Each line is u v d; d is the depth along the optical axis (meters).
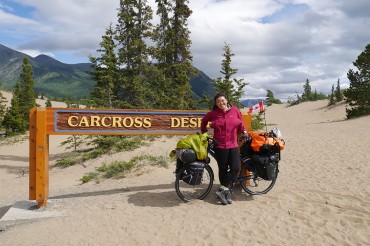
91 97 25.23
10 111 41.91
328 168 8.96
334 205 5.88
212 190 7.01
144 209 6.02
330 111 59.69
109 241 4.91
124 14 29.83
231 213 5.65
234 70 25.42
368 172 8.21
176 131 7.24
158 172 11.53
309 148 12.59
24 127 41.94
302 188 7.02
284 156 11.35
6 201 10.16
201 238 4.82
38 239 5.15
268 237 4.77
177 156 6.20
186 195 6.70
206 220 5.40
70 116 6.64
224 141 6.02
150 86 29.20
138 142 18.91
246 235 4.86
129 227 5.31
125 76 27.34
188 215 5.64
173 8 35.84
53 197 7.69
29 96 52.28
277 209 5.78
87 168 17.17
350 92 38.06
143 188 7.73
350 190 6.76
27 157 25.91
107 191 7.82
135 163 12.61
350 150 11.43
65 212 6.18
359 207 5.74
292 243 4.61
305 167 9.32
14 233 5.48
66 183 13.59
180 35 35.31
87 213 6.00
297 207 5.84
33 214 6.11
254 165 6.44
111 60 25.11
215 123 6.04
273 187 7.15
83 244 4.88
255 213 5.62
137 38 29.41
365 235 4.79
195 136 6.17
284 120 59.59
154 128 7.12
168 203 6.29
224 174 6.09
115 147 18.78
